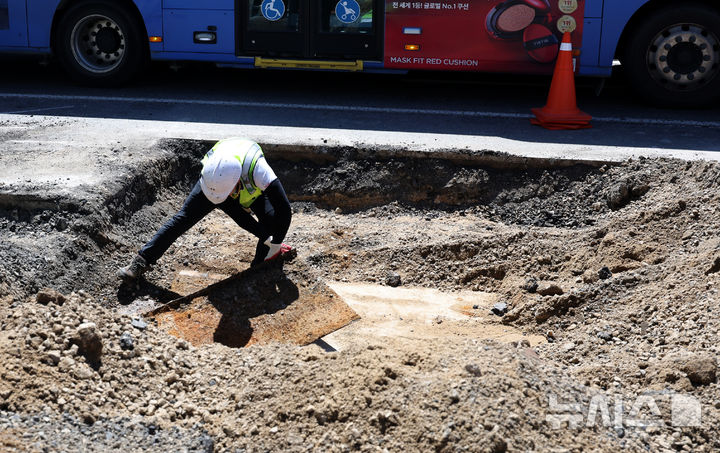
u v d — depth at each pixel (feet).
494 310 19.42
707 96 30.60
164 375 14.79
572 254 21.27
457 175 25.31
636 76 30.73
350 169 25.57
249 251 21.99
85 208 20.33
